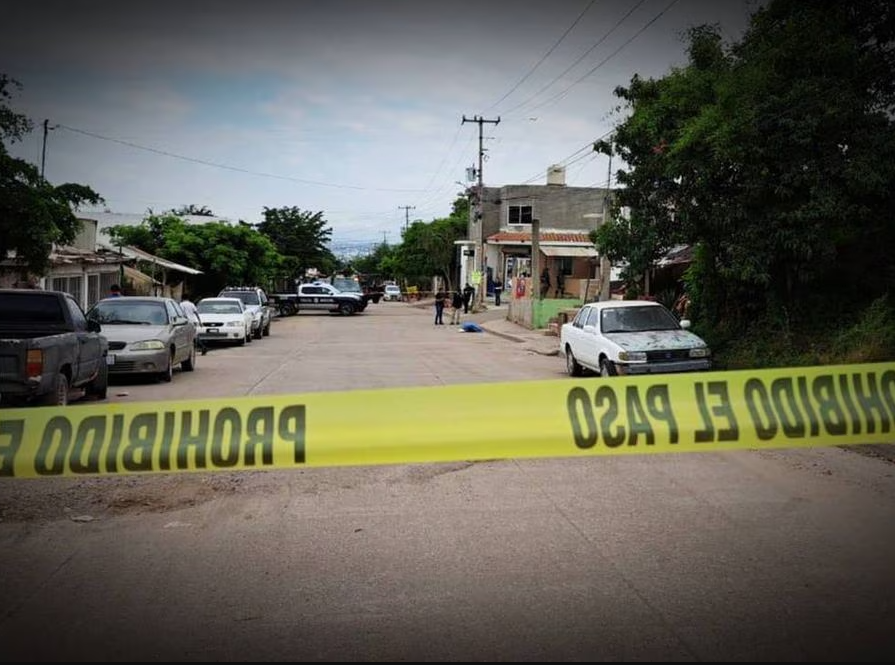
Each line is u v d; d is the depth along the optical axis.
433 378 16.11
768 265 14.05
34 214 14.39
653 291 25.70
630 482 7.16
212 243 42.44
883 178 12.77
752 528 5.75
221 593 4.62
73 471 5.01
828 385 5.61
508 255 53.66
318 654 3.87
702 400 5.45
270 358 21.05
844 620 4.21
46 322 11.16
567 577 4.82
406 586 4.70
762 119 13.27
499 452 5.17
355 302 48.31
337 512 6.29
